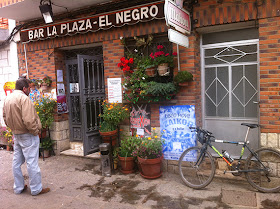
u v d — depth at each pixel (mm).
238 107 4641
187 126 4699
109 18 5129
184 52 4609
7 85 6672
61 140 6340
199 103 4832
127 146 4844
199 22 4434
